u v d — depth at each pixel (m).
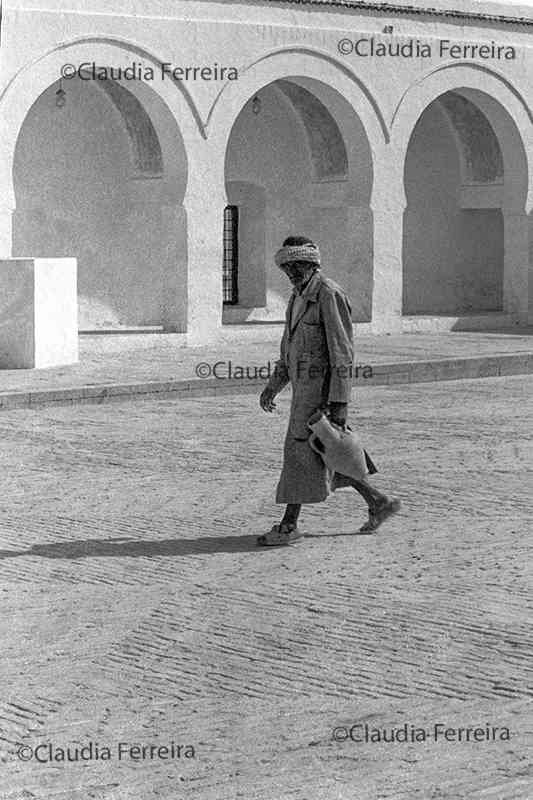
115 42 27.70
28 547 12.33
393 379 25.16
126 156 31.03
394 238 32.44
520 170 34.53
